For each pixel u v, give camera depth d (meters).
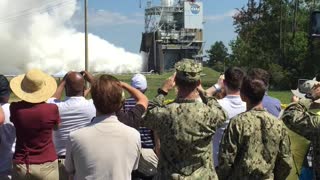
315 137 5.77
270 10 89.00
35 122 5.88
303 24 87.19
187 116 5.02
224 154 5.25
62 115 6.28
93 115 6.37
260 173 5.22
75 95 6.37
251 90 5.30
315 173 5.89
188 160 5.04
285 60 85.19
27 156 5.89
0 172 6.28
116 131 4.39
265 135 5.23
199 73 5.10
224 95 6.88
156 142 6.61
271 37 88.88
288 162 5.32
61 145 6.40
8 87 6.38
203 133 5.04
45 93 5.94
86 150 4.32
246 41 89.44
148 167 6.96
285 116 5.89
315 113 5.95
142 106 5.20
